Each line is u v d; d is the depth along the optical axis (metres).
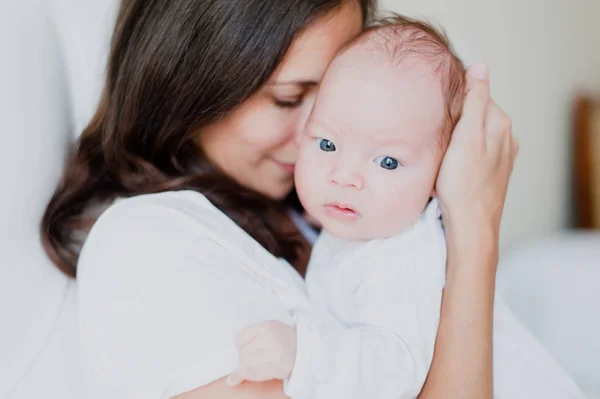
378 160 0.87
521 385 0.97
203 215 0.89
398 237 0.89
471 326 0.85
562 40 2.05
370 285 0.86
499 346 1.00
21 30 0.95
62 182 1.01
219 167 1.03
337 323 0.87
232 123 0.97
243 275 0.82
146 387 0.73
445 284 0.88
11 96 0.90
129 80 0.98
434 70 0.87
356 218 0.88
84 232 1.01
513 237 2.15
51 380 0.86
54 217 0.97
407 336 0.80
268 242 1.02
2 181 0.86
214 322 0.75
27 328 0.88
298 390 0.69
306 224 1.19
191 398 0.74
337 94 0.88
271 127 0.97
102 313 0.79
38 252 0.94
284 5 0.89
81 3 1.16
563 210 2.19
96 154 1.03
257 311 0.77
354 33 0.97
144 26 0.96
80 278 0.85
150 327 0.75
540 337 1.69
